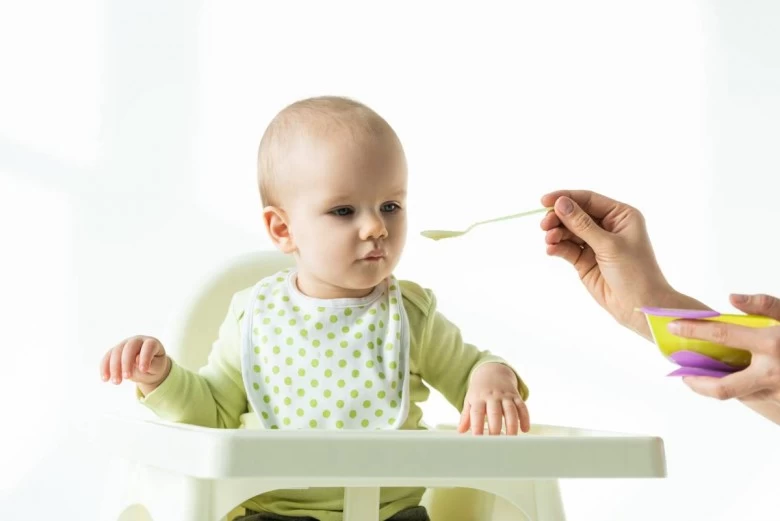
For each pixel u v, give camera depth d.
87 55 2.69
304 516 1.23
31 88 2.65
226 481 0.98
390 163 1.22
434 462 0.88
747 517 2.82
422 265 2.89
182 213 2.70
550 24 2.99
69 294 2.62
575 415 2.88
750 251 2.99
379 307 1.28
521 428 1.08
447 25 2.95
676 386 2.88
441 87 2.93
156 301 2.66
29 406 2.56
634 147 3.00
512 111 2.96
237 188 2.73
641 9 3.01
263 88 2.78
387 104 2.90
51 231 2.63
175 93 2.73
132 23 2.73
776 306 1.05
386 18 2.91
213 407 1.27
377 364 1.25
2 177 2.62
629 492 2.83
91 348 2.61
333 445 0.87
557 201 1.25
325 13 2.86
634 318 1.29
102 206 2.66
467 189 2.92
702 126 3.00
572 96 2.98
